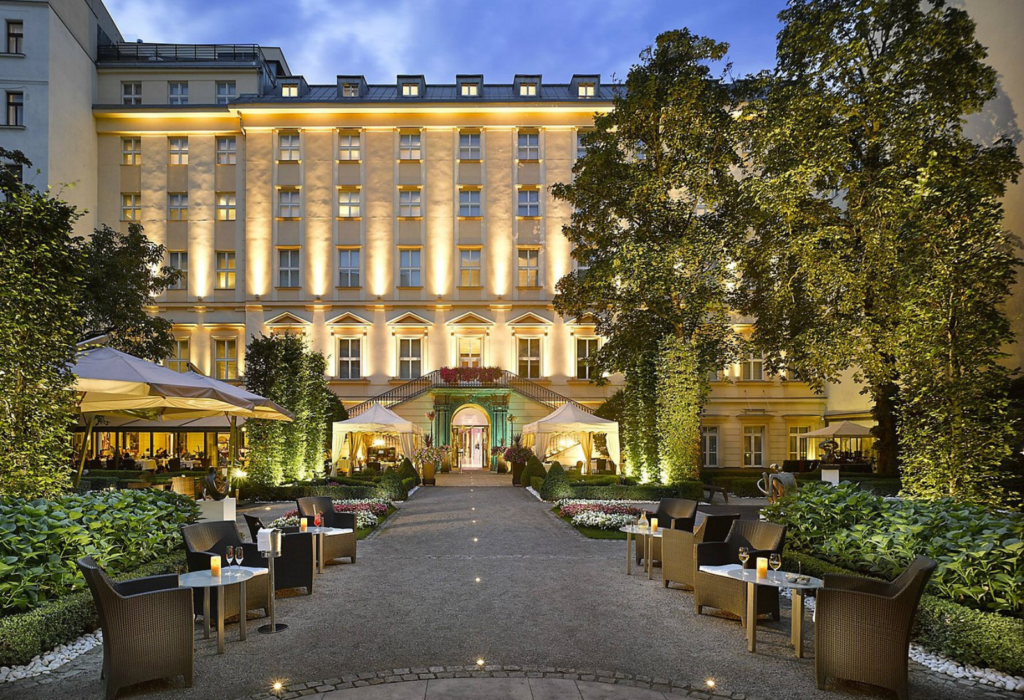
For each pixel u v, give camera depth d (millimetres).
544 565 10680
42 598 6508
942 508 8531
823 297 19562
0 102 32031
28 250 8664
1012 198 21328
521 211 35875
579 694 5340
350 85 37125
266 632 7020
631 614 7746
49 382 8781
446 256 35500
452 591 8883
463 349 35375
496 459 33500
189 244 35750
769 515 10484
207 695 5336
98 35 37406
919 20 19500
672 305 23172
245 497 20156
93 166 35812
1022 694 5453
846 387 33344
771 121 20703
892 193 17828
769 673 5875
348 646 6547
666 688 5504
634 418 24797
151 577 5867
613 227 25094
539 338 35406
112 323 26062
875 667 5309
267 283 35094
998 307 21391
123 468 28953
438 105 35375
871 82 19578
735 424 35031
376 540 13281
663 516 11719
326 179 35562
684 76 22891
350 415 33875
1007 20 21688
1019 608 6258
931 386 11273
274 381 21656
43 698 5234
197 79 37125
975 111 19062
